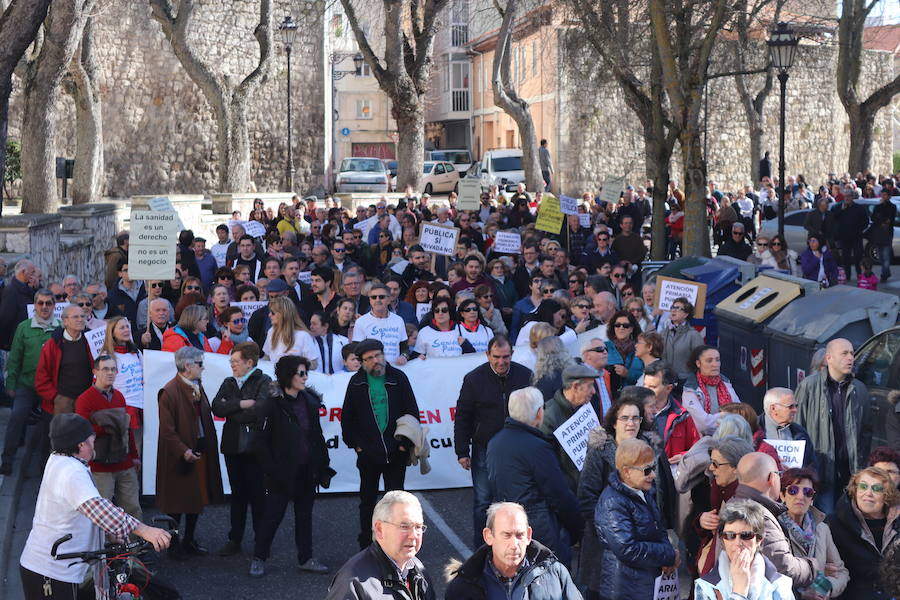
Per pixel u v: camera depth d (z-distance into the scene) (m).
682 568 9.02
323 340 11.99
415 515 5.44
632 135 51.88
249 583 8.92
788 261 20.89
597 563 7.45
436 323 12.35
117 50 42.81
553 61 51.31
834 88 56.88
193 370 9.32
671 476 7.56
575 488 8.43
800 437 8.30
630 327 10.98
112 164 43.16
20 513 10.36
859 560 6.81
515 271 17.33
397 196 36.03
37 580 6.73
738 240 21.64
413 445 9.40
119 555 6.48
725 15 22.62
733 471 6.93
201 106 44.16
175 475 9.30
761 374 12.45
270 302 11.61
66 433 6.76
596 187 52.44
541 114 54.00
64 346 11.01
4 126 16.95
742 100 46.44
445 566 9.23
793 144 56.50
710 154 54.81
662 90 24.36
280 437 8.98
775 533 6.19
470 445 9.72
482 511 9.14
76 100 29.12
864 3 42.50
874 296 11.23
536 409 7.50
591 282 13.90
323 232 22.05
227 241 20.80
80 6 23.48
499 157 48.56
